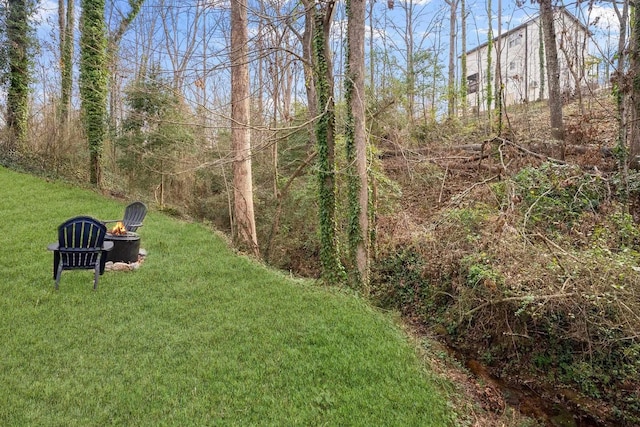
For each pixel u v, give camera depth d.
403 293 7.44
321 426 3.01
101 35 11.88
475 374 5.35
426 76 13.59
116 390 3.19
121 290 5.15
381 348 4.23
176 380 3.39
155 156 10.73
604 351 4.77
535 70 21.55
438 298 6.84
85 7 11.61
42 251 6.18
